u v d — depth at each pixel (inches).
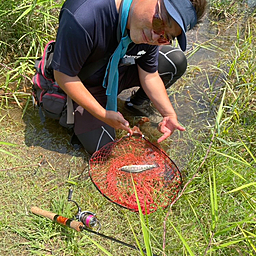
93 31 82.1
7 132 111.1
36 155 105.4
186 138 114.3
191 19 76.1
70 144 109.0
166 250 82.7
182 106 126.0
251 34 154.7
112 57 88.6
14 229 86.6
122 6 80.2
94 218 84.1
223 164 100.7
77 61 85.7
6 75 125.3
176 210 92.4
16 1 133.7
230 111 119.8
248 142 108.1
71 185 98.2
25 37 134.5
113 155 103.8
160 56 111.8
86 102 90.8
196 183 98.3
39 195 95.0
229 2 172.1
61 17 83.7
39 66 102.2
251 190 91.4
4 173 98.7
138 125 117.7
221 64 143.3
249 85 124.3
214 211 74.8
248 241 73.1
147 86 105.2
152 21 75.7
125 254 84.6
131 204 91.7
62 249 84.3
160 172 99.2
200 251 81.9
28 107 119.6
